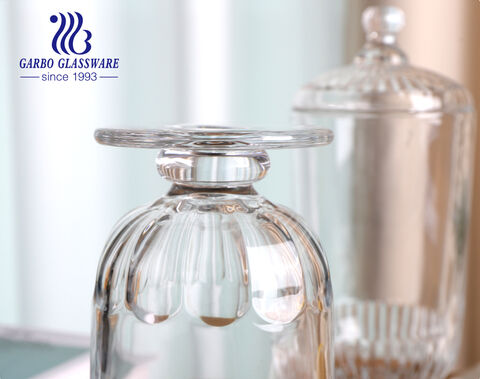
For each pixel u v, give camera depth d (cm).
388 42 59
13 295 73
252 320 31
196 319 31
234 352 31
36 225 72
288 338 32
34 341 72
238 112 75
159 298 31
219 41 73
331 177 58
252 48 74
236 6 73
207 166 31
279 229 33
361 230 58
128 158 72
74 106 70
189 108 73
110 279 33
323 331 33
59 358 70
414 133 56
